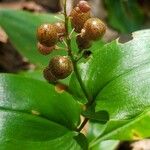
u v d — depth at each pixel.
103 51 0.07
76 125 0.07
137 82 0.07
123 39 0.07
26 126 0.07
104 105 0.07
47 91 0.07
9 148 0.06
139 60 0.07
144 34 0.07
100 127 0.09
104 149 0.09
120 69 0.07
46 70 0.06
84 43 0.06
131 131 0.07
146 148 0.10
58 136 0.07
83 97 0.07
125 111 0.07
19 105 0.07
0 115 0.07
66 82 0.08
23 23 0.11
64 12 0.06
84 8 0.06
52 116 0.07
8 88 0.07
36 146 0.07
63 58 0.06
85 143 0.07
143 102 0.07
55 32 0.06
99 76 0.07
